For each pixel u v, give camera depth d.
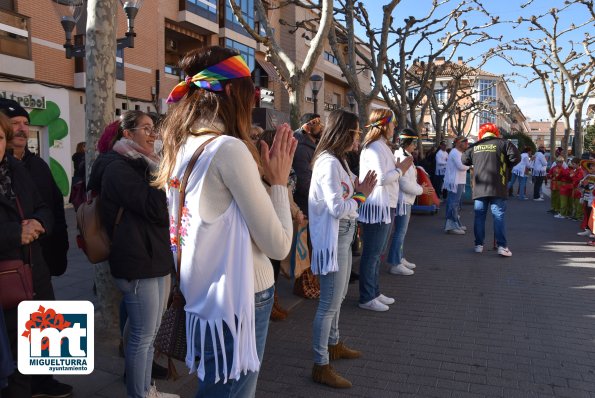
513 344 3.90
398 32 12.95
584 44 18.30
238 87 1.66
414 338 4.04
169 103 1.78
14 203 2.49
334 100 32.06
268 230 1.59
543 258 7.05
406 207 6.02
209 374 1.63
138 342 2.63
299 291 5.20
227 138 1.56
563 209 11.66
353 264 6.42
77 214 2.69
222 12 20.53
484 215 7.39
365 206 4.54
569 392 3.12
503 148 6.99
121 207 2.54
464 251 7.62
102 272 3.76
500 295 5.24
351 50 9.38
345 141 3.22
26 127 2.91
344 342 3.96
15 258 2.43
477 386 3.21
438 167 14.60
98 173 2.65
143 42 16.61
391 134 4.64
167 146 1.71
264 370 3.47
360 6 11.79
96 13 3.65
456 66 21.23
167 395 2.93
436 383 3.25
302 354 3.75
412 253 7.53
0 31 12.07
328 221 3.12
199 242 1.57
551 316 4.55
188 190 1.58
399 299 5.13
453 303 4.98
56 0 6.84
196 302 1.62
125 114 2.71
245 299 1.58
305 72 6.55
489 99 32.59
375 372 3.42
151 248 2.56
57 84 13.77
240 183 1.53
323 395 3.10
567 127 21.30
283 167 1.73
